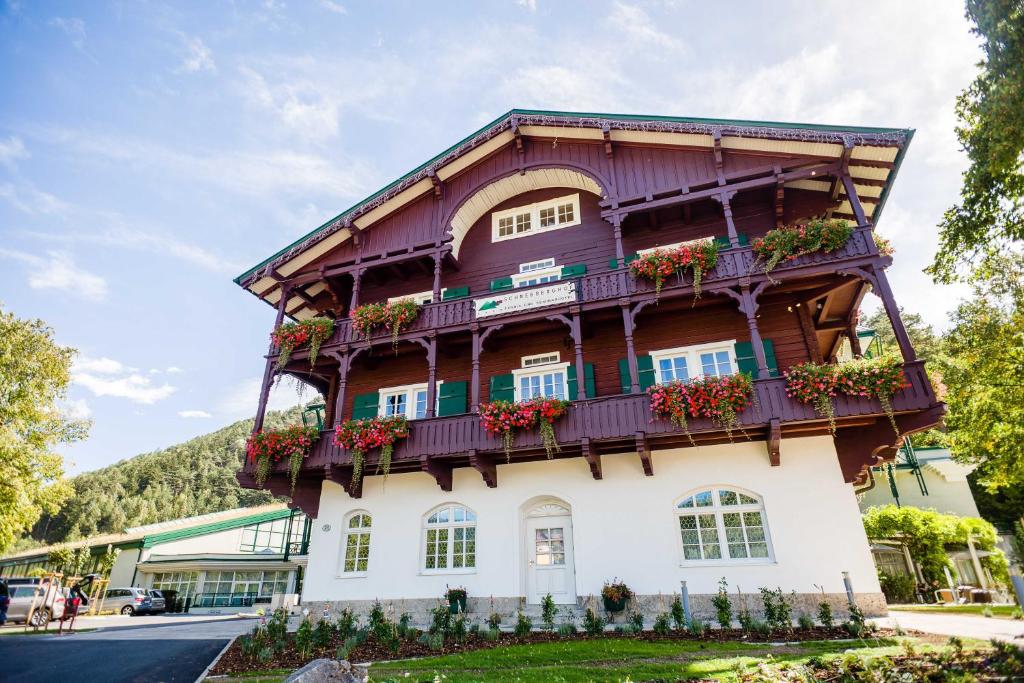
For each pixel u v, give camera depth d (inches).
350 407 685.9
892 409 434.6
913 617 480.4
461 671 323.0
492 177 688.4
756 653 322.0
